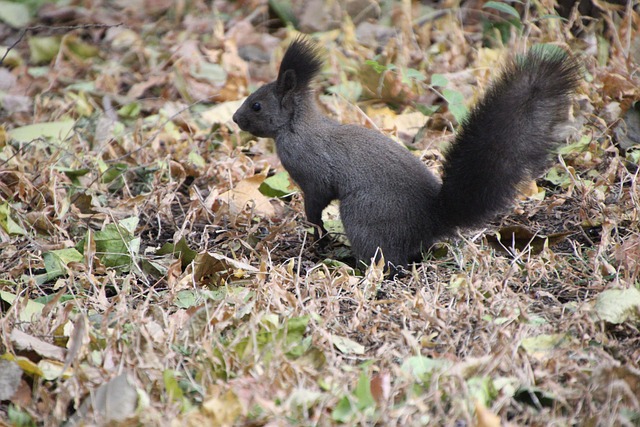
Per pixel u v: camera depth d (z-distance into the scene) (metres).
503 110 9.15
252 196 11.58
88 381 6.96
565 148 12.11
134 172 12.71
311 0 18.03
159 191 11.38
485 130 9.23
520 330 7.55
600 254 9.09
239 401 6.39
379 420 6.27
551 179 11.72
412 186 9.65
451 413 6.32
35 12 18.98
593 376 6.67
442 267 9.60
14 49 17.83
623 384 6.50
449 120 13.57
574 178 10.94
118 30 18.41
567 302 8.48
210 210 11.15
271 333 7.51
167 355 7.20
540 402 6.64
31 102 15.74
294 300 8.23
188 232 10.77
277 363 7.04
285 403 6.41
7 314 7.98
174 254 9.94
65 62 17.39
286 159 10.39
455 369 6.78
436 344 7.60
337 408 6.40
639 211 10.03
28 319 8.38
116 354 7.36
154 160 13.12
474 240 9.83
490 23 16.14
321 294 8.80
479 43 15.91
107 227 9.86
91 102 15.48
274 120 10.41
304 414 6.35
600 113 12.76
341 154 9.98
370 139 9.98
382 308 8.41
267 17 18.42
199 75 15.82
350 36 16.17
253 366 7.00
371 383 6.71
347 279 8.84
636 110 12.52
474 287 8.31
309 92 10.45
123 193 12.19
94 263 9.59
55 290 9.34
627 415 6.42
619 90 13.09
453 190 9.45
